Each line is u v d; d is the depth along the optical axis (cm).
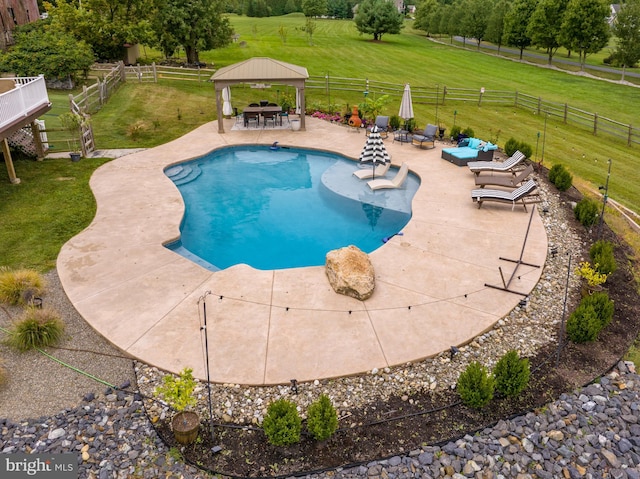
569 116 3011
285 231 1373
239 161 1947
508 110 3133
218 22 3806
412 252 1187
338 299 1000
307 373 812
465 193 1551
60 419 725
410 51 6006
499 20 6103
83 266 1118
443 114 2931
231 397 772
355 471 661
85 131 1933
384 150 1781
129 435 705
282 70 2188
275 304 984
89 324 927
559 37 4941
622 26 4456
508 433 722
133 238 1250
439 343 883
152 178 1672
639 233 1416
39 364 836
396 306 980
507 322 955
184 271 1102
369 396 779
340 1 10569
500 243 1235
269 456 679
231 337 889
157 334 898
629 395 793
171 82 3192
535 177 1720
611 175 2014
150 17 3603
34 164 1780
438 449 695
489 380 741
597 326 878
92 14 3344
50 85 2861
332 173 1786
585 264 1052
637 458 684
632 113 3269
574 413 755
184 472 654
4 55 2755
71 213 1401
